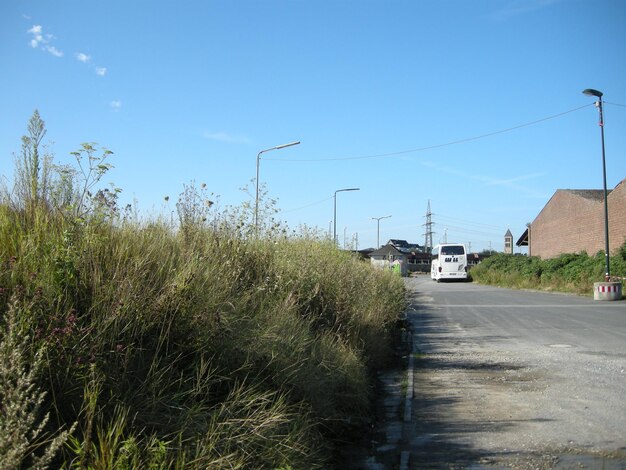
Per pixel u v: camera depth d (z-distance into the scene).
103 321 3.69
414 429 5.90
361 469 4.84
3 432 2.54
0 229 4.23
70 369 3.29
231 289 5.40
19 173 4.93
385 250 73.19
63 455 2.96
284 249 8.44
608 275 26.86
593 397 7.02
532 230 55.44
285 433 4.18
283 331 5.41
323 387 5.48
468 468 4.77
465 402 6.97
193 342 4.27
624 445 5.24
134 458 2.97
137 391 3.56
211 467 3.27
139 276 4.30
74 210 4.69
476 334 13.55
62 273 3.87
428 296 29.08
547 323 15.69
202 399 3.94
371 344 8.93
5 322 3.27
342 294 8.34
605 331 13.70
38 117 5.08
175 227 6.29
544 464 4.80
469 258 97.75
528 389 7.57
